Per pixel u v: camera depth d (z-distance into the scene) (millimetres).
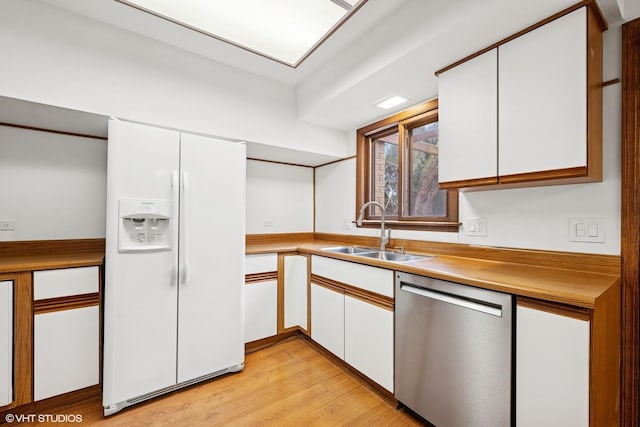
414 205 2396
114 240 1631
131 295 1680
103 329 1753
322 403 1728
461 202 1967
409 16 1557
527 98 1335
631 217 1276
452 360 1373
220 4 1590
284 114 2539
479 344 1269
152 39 1913
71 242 2084
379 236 2621
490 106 1473
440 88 1721
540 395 1088
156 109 1918
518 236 1671
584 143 1172
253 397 1786
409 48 1554
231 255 2041
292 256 2588
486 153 1489
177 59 2008
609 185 1343
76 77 1667
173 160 1817
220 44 1972
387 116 2516
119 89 1794
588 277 1304
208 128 2127
